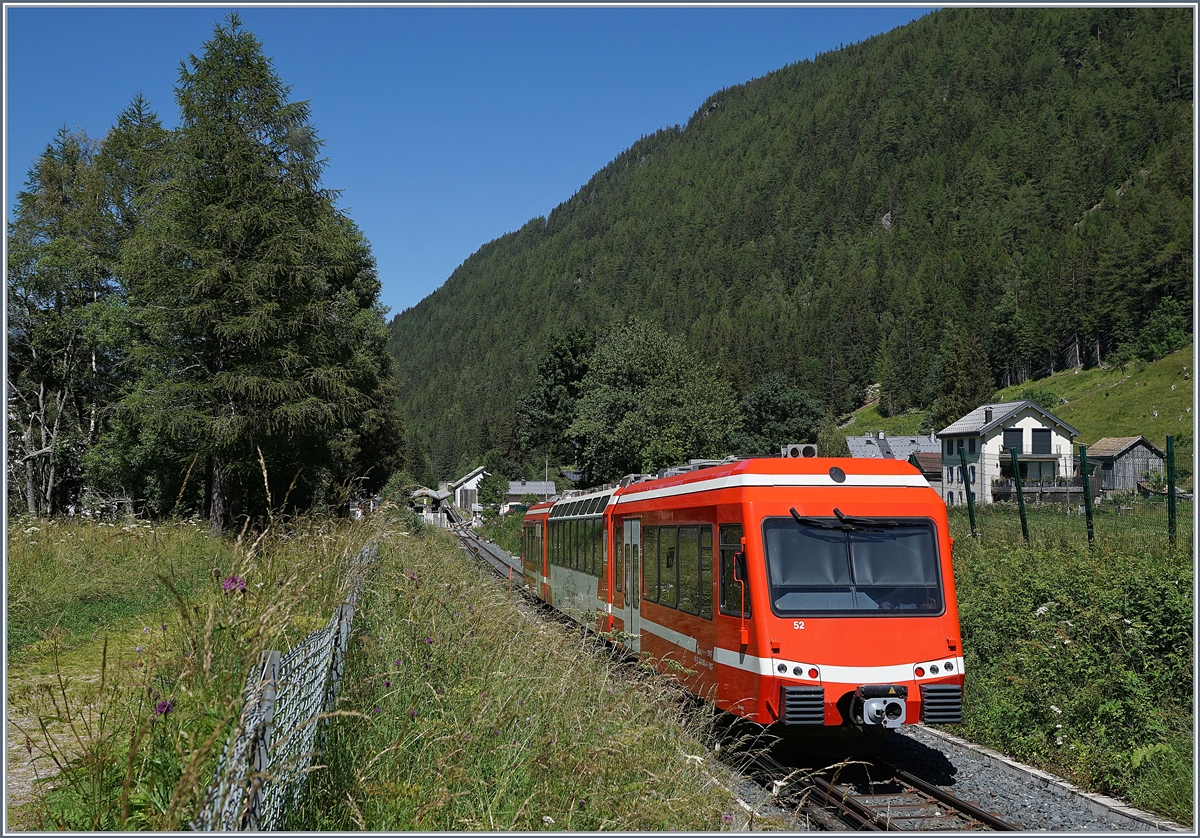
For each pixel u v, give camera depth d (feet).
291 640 16.37
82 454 118.62
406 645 22.50
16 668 25.85
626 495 44.65
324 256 98.32
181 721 12.87
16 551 40.14
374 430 145.07
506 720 19.10
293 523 26.04
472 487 415.23
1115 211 596.29
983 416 255.29
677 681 26.16
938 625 27.63
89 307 113.29
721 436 150.82
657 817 16.25
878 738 28.71
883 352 554.46
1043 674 29.91
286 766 12.44
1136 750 23.90
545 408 243.40
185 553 43.47
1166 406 313.94
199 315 88.74
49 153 126.21
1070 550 39.42
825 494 29.19
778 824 18.42
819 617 27.27
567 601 59.31
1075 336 448.65
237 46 94.38
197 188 92.32
